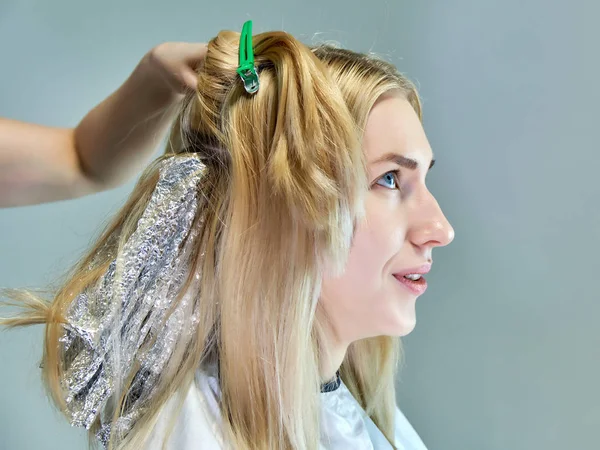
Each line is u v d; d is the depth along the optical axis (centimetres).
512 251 77
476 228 80
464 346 82
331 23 81
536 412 77
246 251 43
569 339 74
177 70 48
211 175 45
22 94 73
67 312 43
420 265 48
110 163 55
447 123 81
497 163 77
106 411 45
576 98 71
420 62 82
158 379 44
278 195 42
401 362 80
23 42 73
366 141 46
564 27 72
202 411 42
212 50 46
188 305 44
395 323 49
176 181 43
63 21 74
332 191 40
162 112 52
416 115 51
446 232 47
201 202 45
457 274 82
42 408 76
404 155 46
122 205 52
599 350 72
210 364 46
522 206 76
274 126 42
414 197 48
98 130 53
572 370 74
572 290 73
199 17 78
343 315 49
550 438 76
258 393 43
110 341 41
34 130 53
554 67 73
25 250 75
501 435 79
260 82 43
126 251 42
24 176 52
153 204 43
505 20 76
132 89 50
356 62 48
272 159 41
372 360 67
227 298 43
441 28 81
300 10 81
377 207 46
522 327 77
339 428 52
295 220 42
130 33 76
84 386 42
